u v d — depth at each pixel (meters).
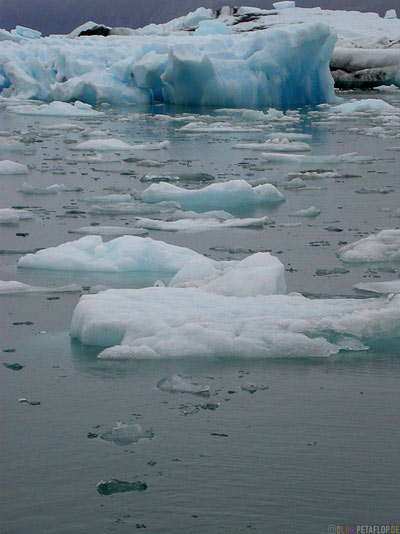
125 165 18.53
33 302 7.79
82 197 14.05
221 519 4.06
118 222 11.99
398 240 10.05
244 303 7.11
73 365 6.13
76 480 4.44
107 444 4.85
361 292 8.12
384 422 5.18
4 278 8.66
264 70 35.75
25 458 4.69
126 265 9.00
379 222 11.94
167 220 12.23
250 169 17.81
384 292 8.07
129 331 6.50
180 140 23.92
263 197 13.81
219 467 4.57
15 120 30.88
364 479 4.45
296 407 5.39
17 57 41.78
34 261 9.15
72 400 5.50
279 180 16.17
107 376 5.91
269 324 6.63
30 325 7.09
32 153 20.70
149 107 36.53
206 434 4.99
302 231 11.29
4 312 7.45
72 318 6.82
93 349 6.47
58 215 12.47
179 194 13.66
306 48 35.75
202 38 41.66
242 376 5.93
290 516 4.09
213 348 6.32
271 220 12.08
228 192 13.62
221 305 7.00
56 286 8.37
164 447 4.82
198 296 7.19
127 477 4.46
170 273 8.93
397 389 5.71
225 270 8.09
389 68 50.38
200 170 17.66
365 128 27.11
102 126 28.59
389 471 4.54
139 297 7.12
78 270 9.00
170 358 6.25
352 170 17.44
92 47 40.28
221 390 5.68
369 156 19.59
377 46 55.38
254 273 7.83
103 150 21.25
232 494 4.29
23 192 14.57
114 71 38.72
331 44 36.94
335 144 22.59
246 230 11.36
